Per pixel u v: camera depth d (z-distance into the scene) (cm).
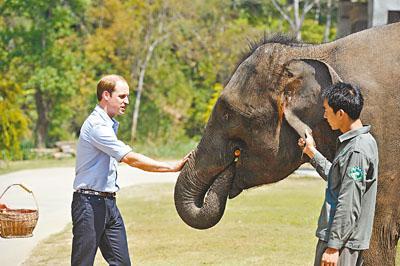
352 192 574
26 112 4509
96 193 732
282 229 1296
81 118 4597
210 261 1042
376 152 587
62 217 1495
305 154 730
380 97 688
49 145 4341
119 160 729
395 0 1994
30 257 1090
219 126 761
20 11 4050
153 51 4678
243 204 1639
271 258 1055
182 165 775
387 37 715
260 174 753
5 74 4084
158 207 1616
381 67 699
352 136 587
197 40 4772
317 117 709
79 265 734
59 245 1179
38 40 4069
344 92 591
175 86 4803
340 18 2581
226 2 4844
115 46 4481
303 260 1043
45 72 4019
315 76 715
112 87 739
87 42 4481
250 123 739
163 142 4459
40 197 1830
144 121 4691
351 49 718
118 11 4466
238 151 756
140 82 4506
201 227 767
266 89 731
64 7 4272
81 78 4341
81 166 733
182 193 772
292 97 721
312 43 750
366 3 2366
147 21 4531
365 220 590
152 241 1203
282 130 729
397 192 694
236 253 1095
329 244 579
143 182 2216
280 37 765
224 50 4722
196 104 4809
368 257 703
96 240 732
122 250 749
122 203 1698
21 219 760
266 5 4959
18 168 2753
